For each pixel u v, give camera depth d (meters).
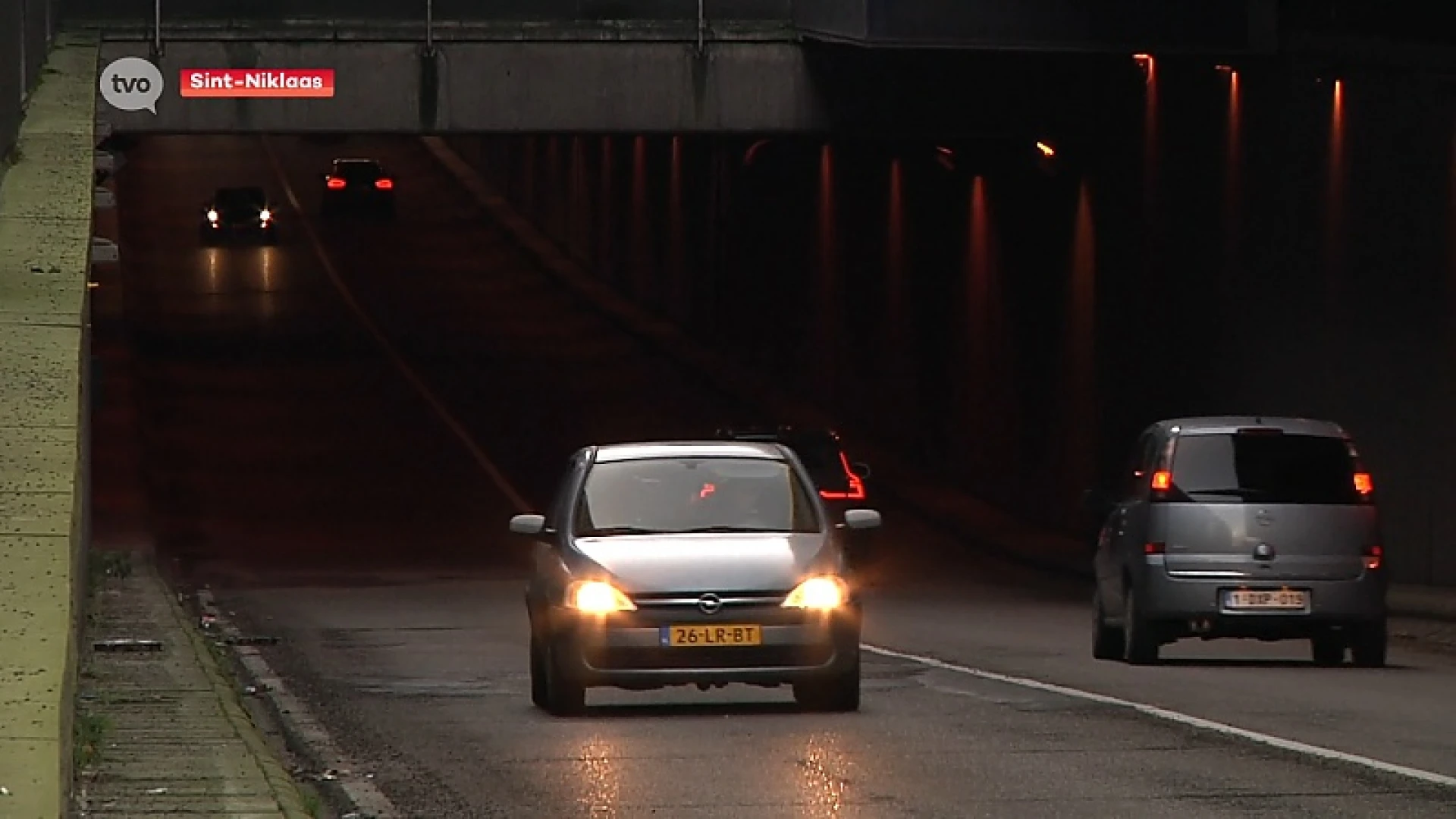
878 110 120.31
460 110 118.25
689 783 41.19
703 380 194.50
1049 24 107.81
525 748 46.81
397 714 54.44
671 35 119.19
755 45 119.56
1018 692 58.06
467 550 128.75
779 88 119.75
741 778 41.72
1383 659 68.19
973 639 78.94
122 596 86.19
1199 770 42.22
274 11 117.00
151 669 59.06
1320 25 102.00
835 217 172.25
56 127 88.06
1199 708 53.78
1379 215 99.62
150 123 116.06
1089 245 129.50
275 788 36.53
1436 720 50.66
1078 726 49.69
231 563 121.38
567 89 118.69
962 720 51.03
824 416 173.75
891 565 124.12
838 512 114.31
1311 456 68.31
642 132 119.44
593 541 53.78
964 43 107.81
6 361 50.78
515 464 164.62
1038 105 121.62
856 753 45.16
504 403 188.00
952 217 150.00
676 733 49.06
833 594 52.19
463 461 165.62
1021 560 125.31
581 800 39.28
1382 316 99.69
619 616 51.66
